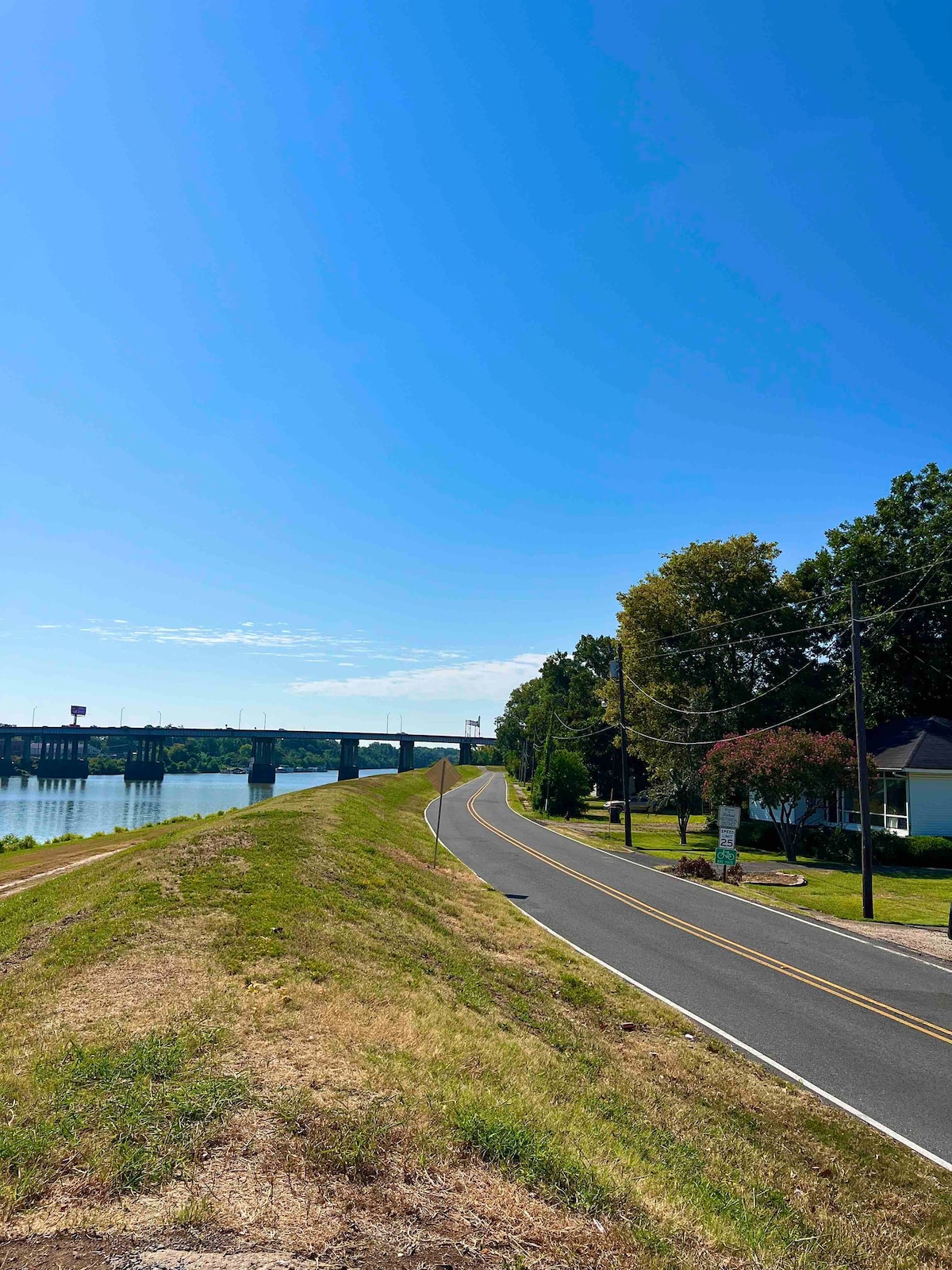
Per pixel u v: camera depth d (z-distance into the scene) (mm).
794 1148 8070
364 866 17953
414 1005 9273
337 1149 5277
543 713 84562
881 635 39375
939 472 40781
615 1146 6688
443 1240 4480
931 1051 10805
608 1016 11656
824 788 30562
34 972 9047
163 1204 4535
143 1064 6309
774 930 18141
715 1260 5020
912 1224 6793
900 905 22234
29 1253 4016
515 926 16609
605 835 41000
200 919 11312
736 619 41188
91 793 117875
